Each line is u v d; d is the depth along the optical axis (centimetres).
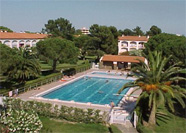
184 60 2675
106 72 5072
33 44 7650
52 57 3803
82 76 4472
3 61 2638
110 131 1834
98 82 4150
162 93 1722
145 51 5272
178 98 1745
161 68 1802
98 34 6519
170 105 1730
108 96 3178
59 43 3903
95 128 1889
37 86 3353
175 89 1836
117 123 1958
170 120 2055
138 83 1858
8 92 2723
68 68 5116
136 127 1848
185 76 3048
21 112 1762
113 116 2109
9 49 2903
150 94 1742
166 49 2889
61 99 2961
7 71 3008
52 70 4466
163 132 1783
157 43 4862
